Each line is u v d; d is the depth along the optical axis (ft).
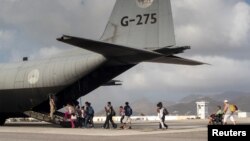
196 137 49.47
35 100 82.48
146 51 67.10
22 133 57.41
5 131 62.64
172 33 69.87
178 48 68.80
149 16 73.10
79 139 46.37
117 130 64.95
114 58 72.49
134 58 72.18
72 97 80.33
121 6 76.69
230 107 73.36
